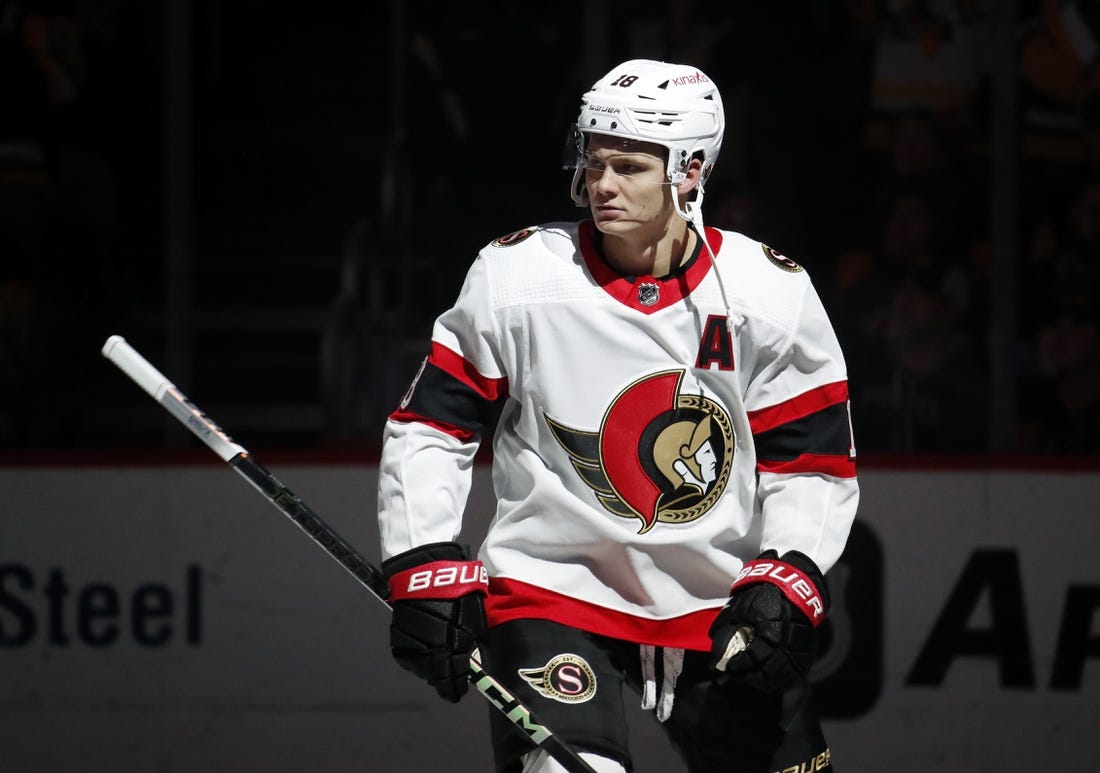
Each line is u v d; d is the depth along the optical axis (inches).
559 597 338.6
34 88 754.8
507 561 342.3
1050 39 735.7
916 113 744.3
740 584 330.3
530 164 784.3
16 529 601.9
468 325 336.2
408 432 338.0
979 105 748.0
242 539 601.9
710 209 745.0
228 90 901.2
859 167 745.6
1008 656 601.9
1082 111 733.9
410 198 794.8
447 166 789.2
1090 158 733.9
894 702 599.8
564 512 335.0
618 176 328.5
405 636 324.2
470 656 326.6
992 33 721.6
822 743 346.6
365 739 599.2
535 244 341.1
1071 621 602.9
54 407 741.3
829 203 746.8
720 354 334.0
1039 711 601.6
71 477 601.9
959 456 609.3
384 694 599.5
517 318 333.1
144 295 772.6
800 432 343.9
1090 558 602.5
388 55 904.9
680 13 756.6
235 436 820.0
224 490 601.3
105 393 763.4
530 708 329.4
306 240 885.8
